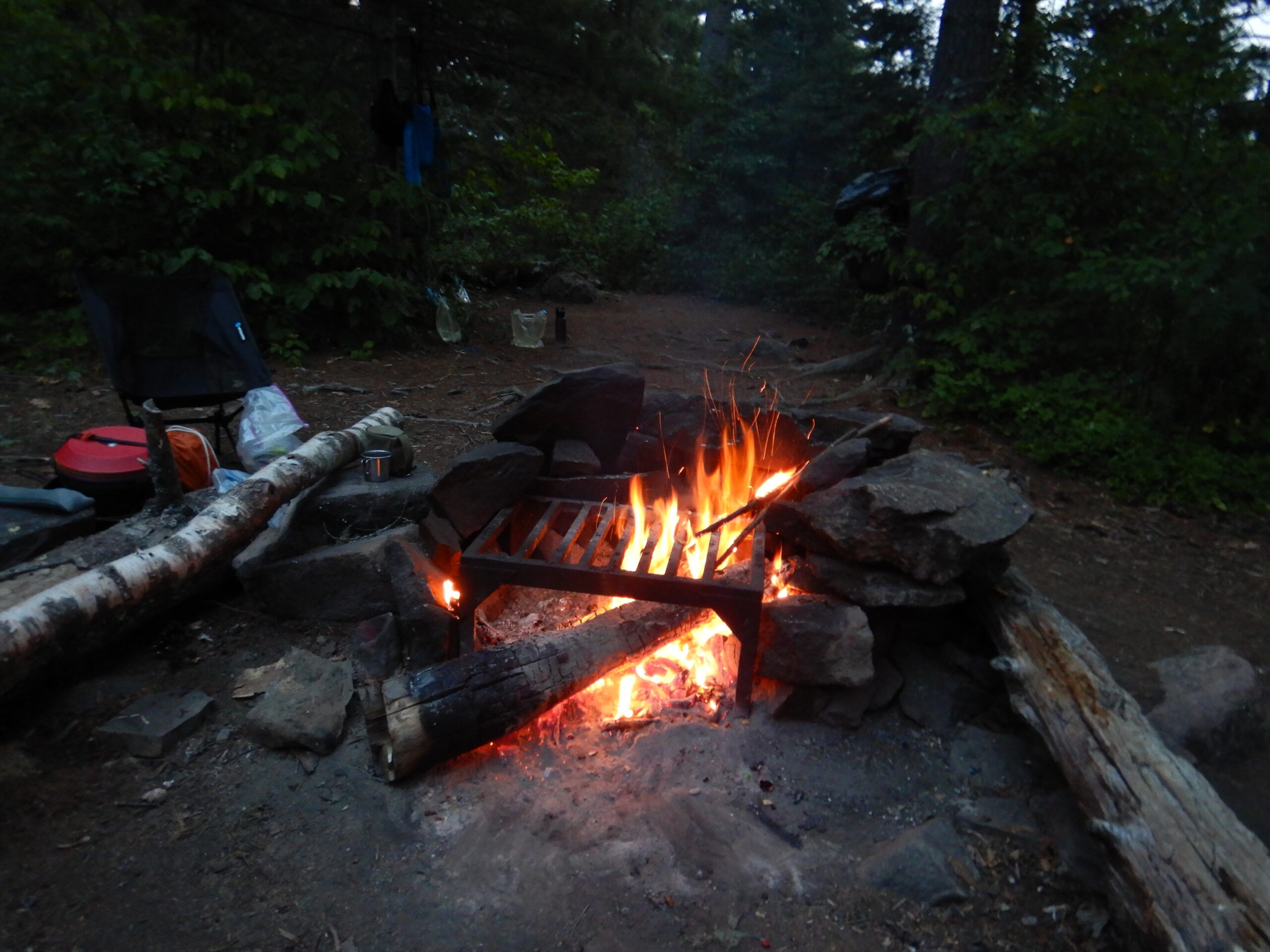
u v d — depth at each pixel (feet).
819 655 9.48
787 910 7.52
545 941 7.13
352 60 34.35
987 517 9.82
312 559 11.22
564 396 12.51
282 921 7.23
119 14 31.32
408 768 8.59
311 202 24.59
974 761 9.47
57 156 25.32
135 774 8.87
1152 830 7.00
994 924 7.46
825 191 46.96
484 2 29.40
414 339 28.25
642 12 37.70
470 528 11.32
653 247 54.90
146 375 14.89
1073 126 21.68
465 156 45.44
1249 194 19.33
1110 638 13.01
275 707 9.37
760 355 32.71
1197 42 21.06
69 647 9.53
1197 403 21.50
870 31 45.96
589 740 9.52
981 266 24.22
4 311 25.27
